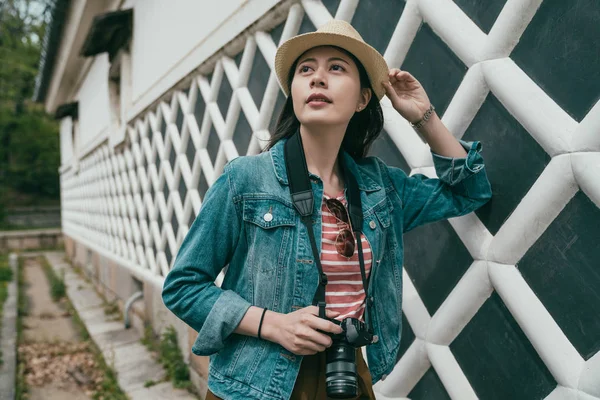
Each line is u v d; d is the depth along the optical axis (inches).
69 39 320.5
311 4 87.6
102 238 310.0
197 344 48.9
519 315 55.2
